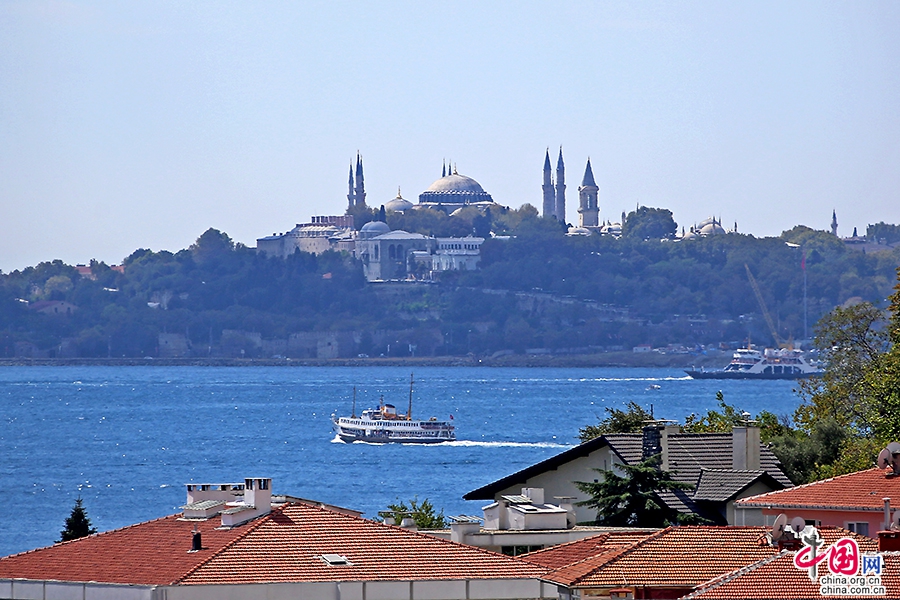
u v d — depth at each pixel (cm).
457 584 14675
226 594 14000
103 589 14275
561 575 14550
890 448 18850
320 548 15050
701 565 14275
